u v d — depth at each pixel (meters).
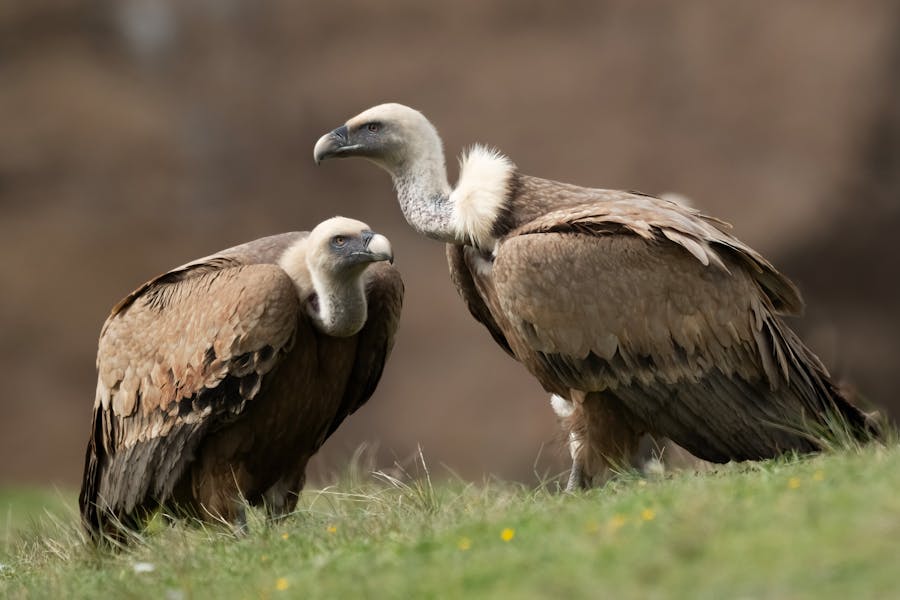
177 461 11.41
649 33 35.41
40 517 14.38
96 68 36.16
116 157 35.25
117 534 11.76
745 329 11.25
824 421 11.33
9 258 33.78
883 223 33.88
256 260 11.95
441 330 34.34
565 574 7.34
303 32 36.91
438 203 12.34
